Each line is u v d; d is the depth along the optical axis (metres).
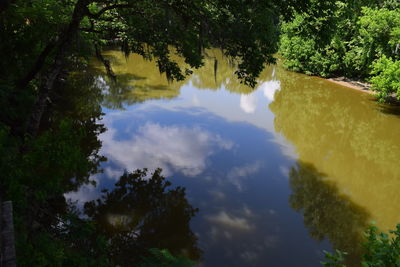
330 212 10.06
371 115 21.06
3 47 8.52
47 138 4.35
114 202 9.56
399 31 22.58
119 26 11.20
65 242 5.14
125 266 7.10
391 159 14.43
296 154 14.38
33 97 7.48
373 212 10.23
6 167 3.81
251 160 13.39
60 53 7.58
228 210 9.73
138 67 30.50
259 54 9.16
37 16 9.79
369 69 29.02
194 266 7.31
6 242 2.50
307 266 7.62
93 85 22.58
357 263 7.81
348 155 14.68
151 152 13.24
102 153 12.69
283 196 10.79
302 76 33.94
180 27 9.54
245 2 8.23
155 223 8.80
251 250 8.05
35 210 4.74
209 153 13.69
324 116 20.53
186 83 27.20
